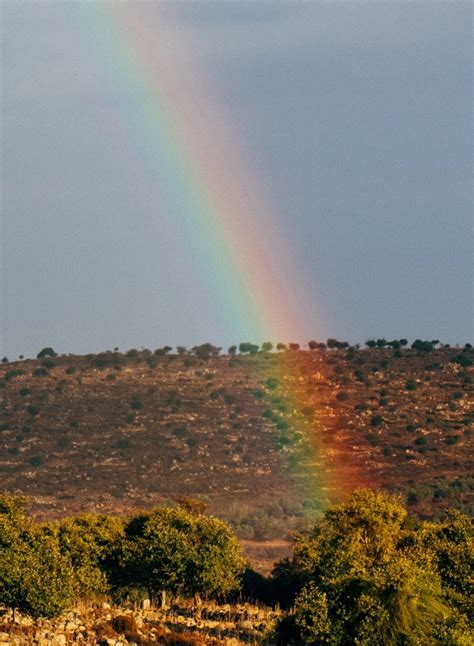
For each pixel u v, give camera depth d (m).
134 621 110.06
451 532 125.75
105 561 141.75
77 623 107.75
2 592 108.62
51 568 112.12
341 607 86.19
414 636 82.75
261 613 137.38
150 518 149.50
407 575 86.56
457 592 100.19
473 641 85.50
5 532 113.94
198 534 144.50
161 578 138.12
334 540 121.62
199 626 119.44
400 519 125.25
